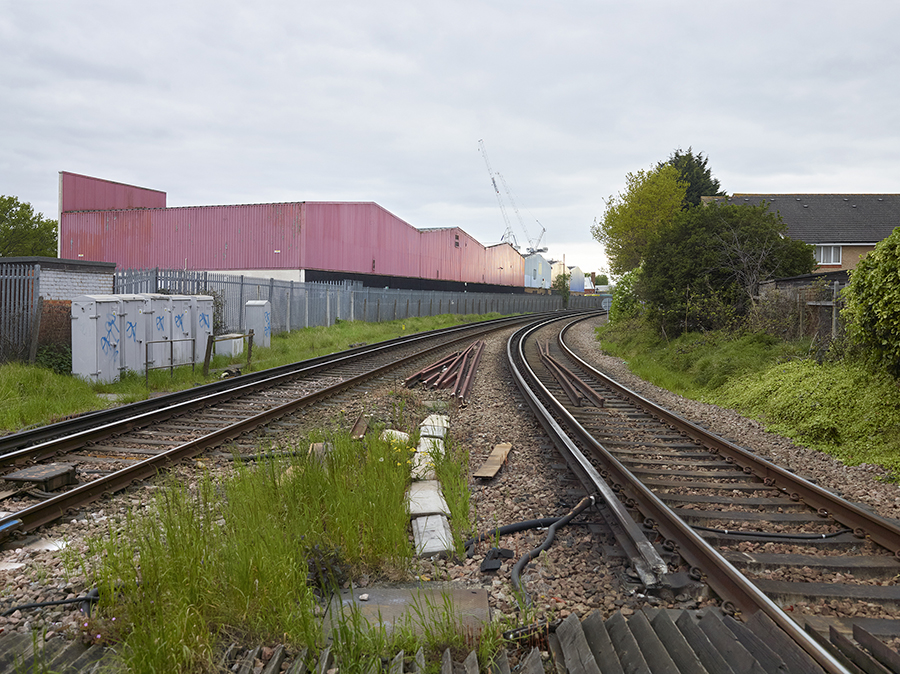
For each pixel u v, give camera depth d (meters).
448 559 4.70
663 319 20.80
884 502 6.20
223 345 17.70
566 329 38.00
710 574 4.18
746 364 14.04
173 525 4.50
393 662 3.22
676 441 8.81
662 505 5.17
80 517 5.52
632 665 3.09
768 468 6.82
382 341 24.95
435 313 46.56
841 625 3.70
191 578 3.75
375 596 4.06
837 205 35.47
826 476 7.26
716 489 6.50
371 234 43.41
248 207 36.72
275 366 16.64
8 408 9.54
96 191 41.94
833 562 4.57
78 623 3.57
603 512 5.48
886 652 3.12
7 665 3.14
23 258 13.26
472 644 3.42
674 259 20.19
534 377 15.06
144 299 14.02
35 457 7.15
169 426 9.20
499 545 4.96
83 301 12.37
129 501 5.86
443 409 11.34
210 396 10.92
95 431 8.12
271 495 5.43
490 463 7.32
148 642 3.07
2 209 52.03
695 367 15.59
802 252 19.31
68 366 13.09
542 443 8.45
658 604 3.90
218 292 21.03
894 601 4.04
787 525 5.44
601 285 162.38
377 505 5.12
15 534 5.00
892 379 9.05
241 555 3.90
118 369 13.14
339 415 10.27
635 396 12.20
